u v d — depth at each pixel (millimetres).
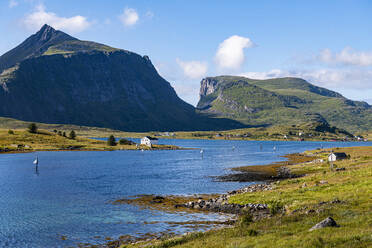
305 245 21609
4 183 83438
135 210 52938
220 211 50469
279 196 52312
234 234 29422
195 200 61031
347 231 24641
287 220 33438
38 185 80188
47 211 52781
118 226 43812
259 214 44781
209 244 26531
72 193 69125
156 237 38500
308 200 46156
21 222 46438
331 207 37531
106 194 67938
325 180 63250
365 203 37594
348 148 191250
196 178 93625
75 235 40344
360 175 62344
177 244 30016
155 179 91438
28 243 37781
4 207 55875
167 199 62375
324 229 26047
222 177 95562
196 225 43125
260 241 24734
